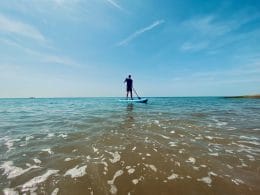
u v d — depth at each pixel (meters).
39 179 2.46
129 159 3.14
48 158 3.20
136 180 2.45
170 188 2.25
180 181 2.42
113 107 14.24
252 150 3.63
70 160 3.11
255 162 3.03
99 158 3.19
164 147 3.77
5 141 4.30
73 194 2.13
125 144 3.97
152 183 2.37
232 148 3.75
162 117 8.06
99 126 5.97
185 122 6.75
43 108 15.59
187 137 4.58
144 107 14.20
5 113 11.10
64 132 5.20
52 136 4.75
